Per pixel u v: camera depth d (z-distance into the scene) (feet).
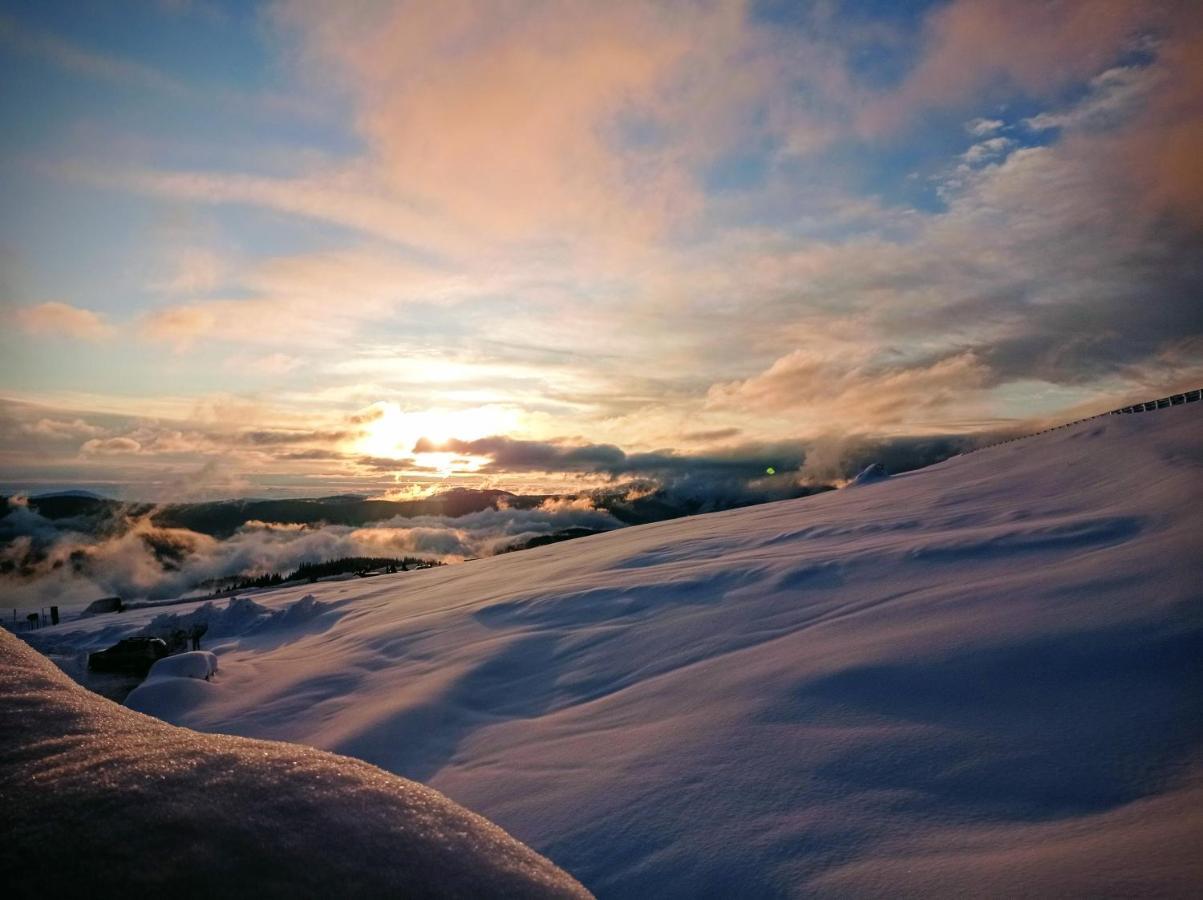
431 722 16.33
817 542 29.91
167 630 39.27
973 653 12.43
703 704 13.20
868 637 14.53
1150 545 16.33
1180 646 11.21
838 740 10.60
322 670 23.26
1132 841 7.18
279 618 39.96
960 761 9.48
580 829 9.70
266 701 20.68
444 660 21.48
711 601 21.85
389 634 27.04
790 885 7.65
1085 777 8.69
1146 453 33.17
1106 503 25.29
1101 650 11.62
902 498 41.93
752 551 30.94
